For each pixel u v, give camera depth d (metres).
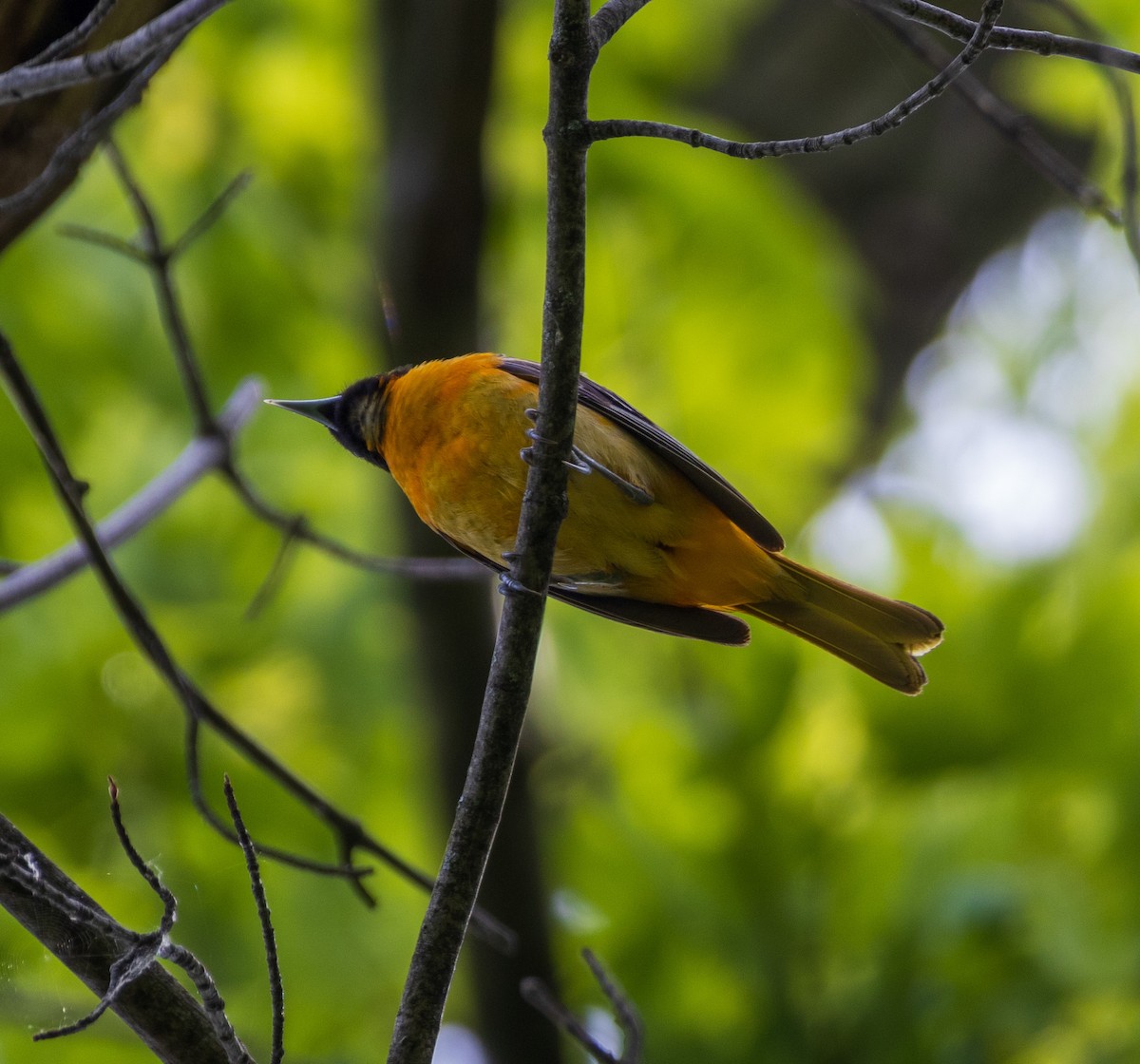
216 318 12.03
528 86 12.80
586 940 10.27
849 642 8.59
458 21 10.50
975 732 10.37
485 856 5.56
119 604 7.15
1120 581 10.59
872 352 17.62
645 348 13.20
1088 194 7.58
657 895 10.16
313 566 12.26
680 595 8.45
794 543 13.20
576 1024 6.15
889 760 10.41
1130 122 7.20
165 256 8.27
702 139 5.05
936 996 9.32
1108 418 15.34
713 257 13.12
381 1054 10.49
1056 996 9.20
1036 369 17.20
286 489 12.30
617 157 12.75
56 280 11.69
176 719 11.36
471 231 10.92
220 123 12.27
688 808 10.45
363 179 11.86
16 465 11.40
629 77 13.08
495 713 5.66
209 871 10.88
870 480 17.42
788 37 17.58
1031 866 9.81
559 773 11.73
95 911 4.72
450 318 11.12
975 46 4.82
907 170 18.05
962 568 11.55
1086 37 7.39
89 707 11.24
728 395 13.45
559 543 8.06
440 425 7.93
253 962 10.52
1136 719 10.16
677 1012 9.91
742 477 13.45
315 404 8.90
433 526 8.47
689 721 10.77
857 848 10.05
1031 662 10.49
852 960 9.71
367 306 11.33
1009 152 17.78
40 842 10.83
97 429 12.06
